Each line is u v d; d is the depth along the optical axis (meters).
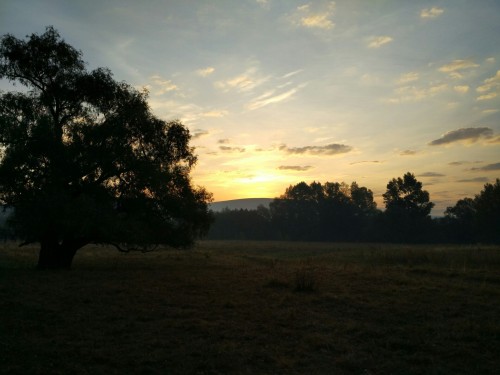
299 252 52.53
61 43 22.00
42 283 15.08
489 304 11.54
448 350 7.38
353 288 14.72
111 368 6.22
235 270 21.83
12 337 7.64
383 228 95.25
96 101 22.20
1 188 19.11
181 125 23.56
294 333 8.51
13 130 19.02
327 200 109.50
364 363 6.70
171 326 8.86
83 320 9.26
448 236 91.62
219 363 6.52
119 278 17.25
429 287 14.77
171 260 31.08
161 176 21.42
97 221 18.48
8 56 21.20
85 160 19.92
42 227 18.44
